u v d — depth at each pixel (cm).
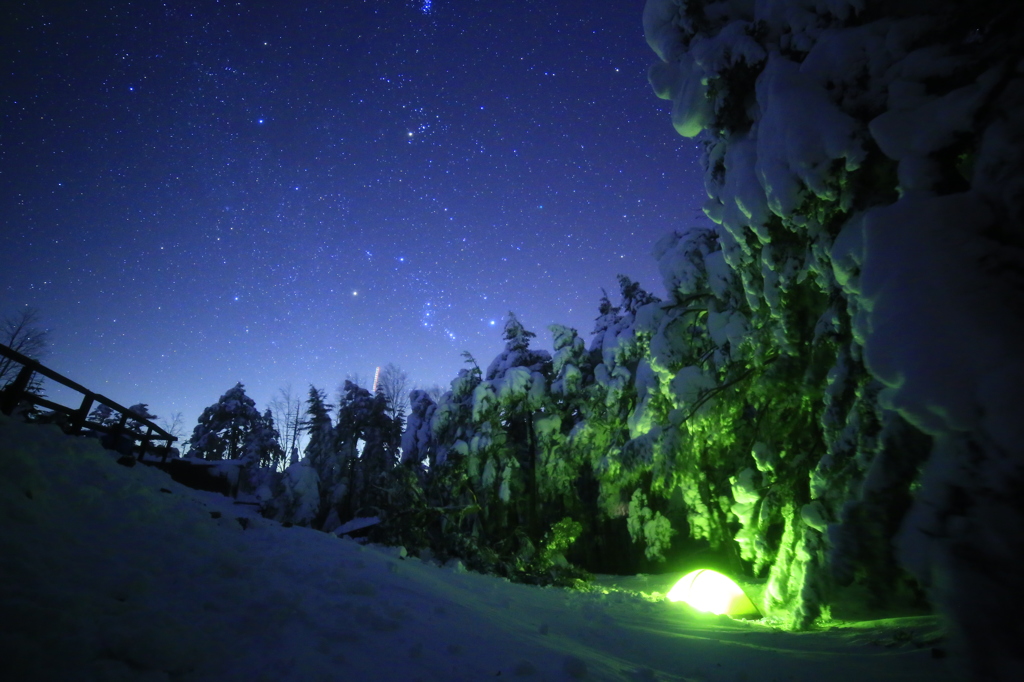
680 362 1505
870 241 390
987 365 297
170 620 328
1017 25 455
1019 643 256
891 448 473
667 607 1168
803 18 679
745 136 817
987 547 276
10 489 401
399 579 636
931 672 480
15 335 2397
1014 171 354
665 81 919
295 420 5559
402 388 5234
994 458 284
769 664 607
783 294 866
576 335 3127
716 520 1463
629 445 1708
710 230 1488
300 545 662
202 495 963
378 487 2030
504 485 2672
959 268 335
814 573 771
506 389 2870
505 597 974
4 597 287
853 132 580
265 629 372
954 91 448
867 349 360
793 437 1072
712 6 855
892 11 608
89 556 378
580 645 632
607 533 2680
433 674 368
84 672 263
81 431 796
